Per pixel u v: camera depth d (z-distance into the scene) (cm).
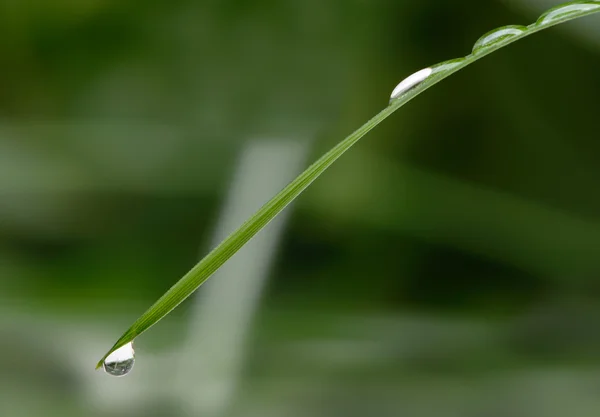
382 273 27
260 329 25
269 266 27
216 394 24
